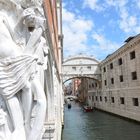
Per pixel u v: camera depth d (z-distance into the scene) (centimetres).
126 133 2769
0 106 264
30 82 286
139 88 3123
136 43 3138
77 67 5141
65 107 7206
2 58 270
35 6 315
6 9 303
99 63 5197
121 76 3894
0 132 249
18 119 267
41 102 281
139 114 3120
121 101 3894
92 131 3011
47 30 615
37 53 312
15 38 297
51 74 953
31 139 268
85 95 7612
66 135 2811
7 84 262
